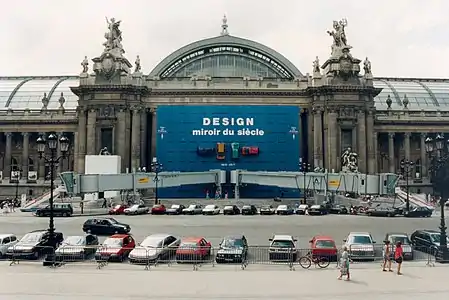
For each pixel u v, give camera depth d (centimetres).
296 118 10281
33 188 11256
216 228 5322
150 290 2586
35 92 13775
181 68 12000
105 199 8400
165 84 10706
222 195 9938
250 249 3609
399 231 5150
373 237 4731
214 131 10219
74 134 11619
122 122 10144
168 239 3666
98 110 10194
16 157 12031
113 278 2917
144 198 9375
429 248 3719
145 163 10706
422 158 11575
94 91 10206
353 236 3747
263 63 12000
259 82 10788
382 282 2788
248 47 11819
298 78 10962
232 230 5162
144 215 7075
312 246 3516
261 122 10256
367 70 10544
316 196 8956
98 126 10194
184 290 2588
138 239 4531
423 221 6162
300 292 2534
